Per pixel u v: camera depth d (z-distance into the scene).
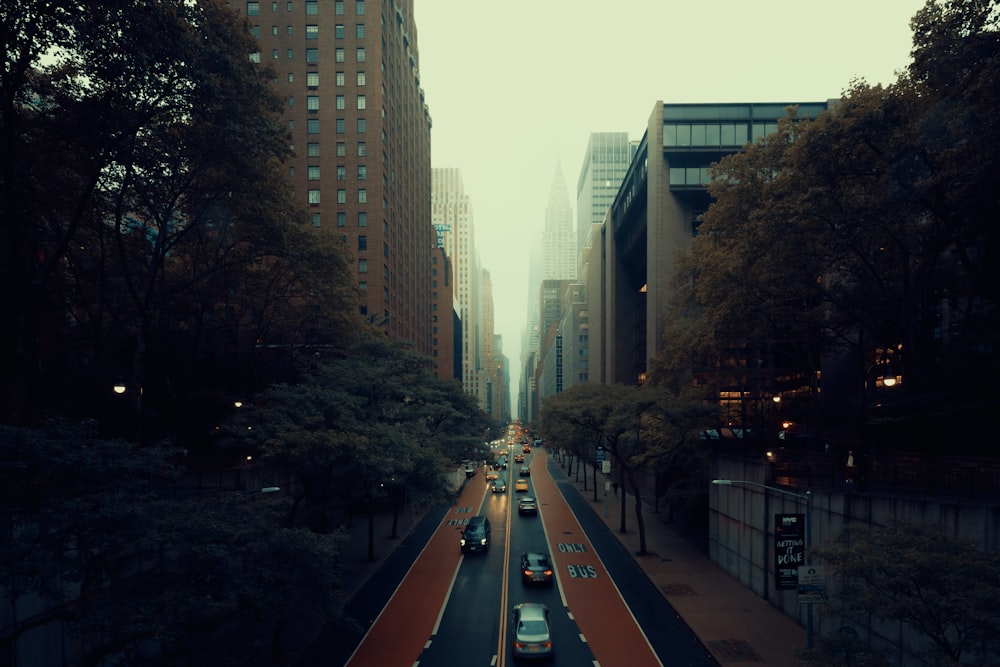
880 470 21.83
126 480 12.49
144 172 23.67
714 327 30.11
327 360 39.22
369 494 31.27
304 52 63.28
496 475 80.50
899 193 19.75
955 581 10.23
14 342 22.64
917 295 25.58
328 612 17.84
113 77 18.42
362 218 62.41
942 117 17.64
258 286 33.91
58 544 10.88
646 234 62.75
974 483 17.70
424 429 34.91
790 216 21.94
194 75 18.86
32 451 10.61
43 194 23.75
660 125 55.38
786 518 18.70
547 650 19.34
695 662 19.53
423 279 94.62
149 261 31.25
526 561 29.72
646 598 26.84
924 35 18.45
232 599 13.30
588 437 50.31
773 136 27.83
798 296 27.45
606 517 48.41
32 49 17.30
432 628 22.98
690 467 40.66
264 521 16.38
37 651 13.40
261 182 26.11
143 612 11.28
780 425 41.19
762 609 24.66
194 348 31.67
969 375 23.36
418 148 90.38
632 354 78.31
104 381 31.50
